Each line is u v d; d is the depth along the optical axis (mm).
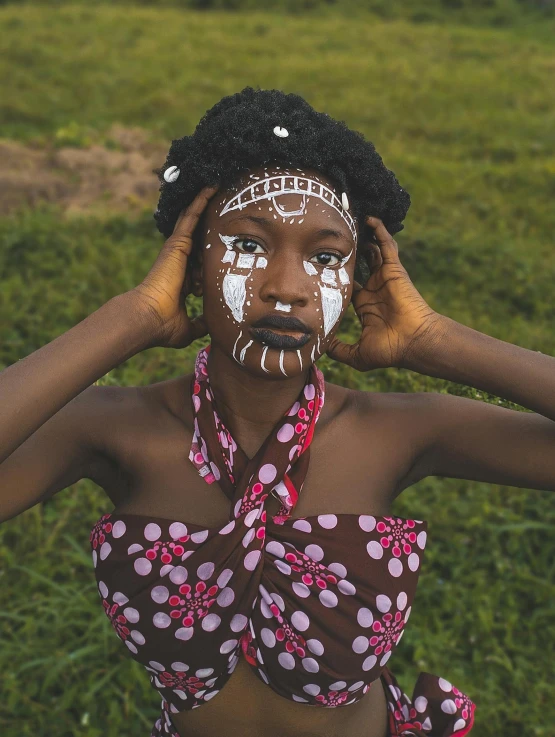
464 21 16781
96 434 1793
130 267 5793
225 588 1688
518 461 1816
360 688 1814
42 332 4984
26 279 5637
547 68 12641
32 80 10320
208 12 16453
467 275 5875
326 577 1705
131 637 1756
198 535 1688
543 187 7883
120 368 4379
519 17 17000
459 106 10430
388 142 8984
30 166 7684
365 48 13531
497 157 8961
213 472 1738
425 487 4297
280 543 1705
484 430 1821
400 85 11180
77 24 13641
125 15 14656
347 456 1793
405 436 1825
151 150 8375
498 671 3586
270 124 1644
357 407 1851
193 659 1734
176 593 1691
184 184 1711
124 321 1671
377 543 1739
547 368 1709
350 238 1675
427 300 5535
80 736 3178
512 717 3393
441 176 7918
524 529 4125
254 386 1720
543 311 5566
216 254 1647
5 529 3932
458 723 2031
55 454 1776
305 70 11555
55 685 3402
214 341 1697
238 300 1606
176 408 1819
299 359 1609
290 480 1730
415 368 1782
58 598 3588
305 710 1815
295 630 1701
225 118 1667
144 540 1705
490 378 1725
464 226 6789
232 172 1654
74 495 4105
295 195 1626
